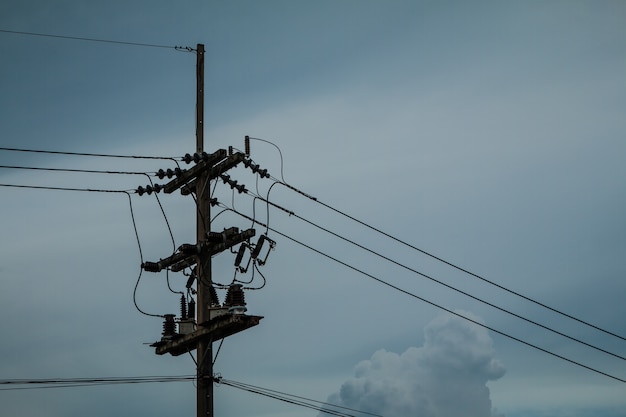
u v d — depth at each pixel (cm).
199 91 2614
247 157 2477
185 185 2542
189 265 2489
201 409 2366
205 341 2409
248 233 2411
